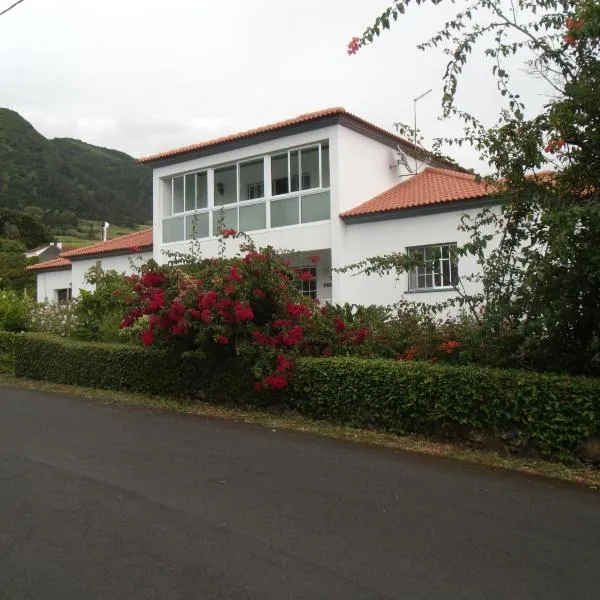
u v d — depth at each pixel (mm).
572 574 3850
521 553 4152
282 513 4852
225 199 19016
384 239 15648
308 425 8172
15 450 6820
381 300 15539
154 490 5406
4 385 12344
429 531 4520
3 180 91500
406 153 17969
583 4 6453
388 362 7957
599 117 6559
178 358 10258
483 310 7562
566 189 7004
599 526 4668
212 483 5613
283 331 8875
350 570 3867
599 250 6297
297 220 17125
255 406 9203
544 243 6957
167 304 9328
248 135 17656
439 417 7156
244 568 3879
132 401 10141
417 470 6133
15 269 40875
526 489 5562
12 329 15406
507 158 7121
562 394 6367
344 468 6164
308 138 16875
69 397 10656
